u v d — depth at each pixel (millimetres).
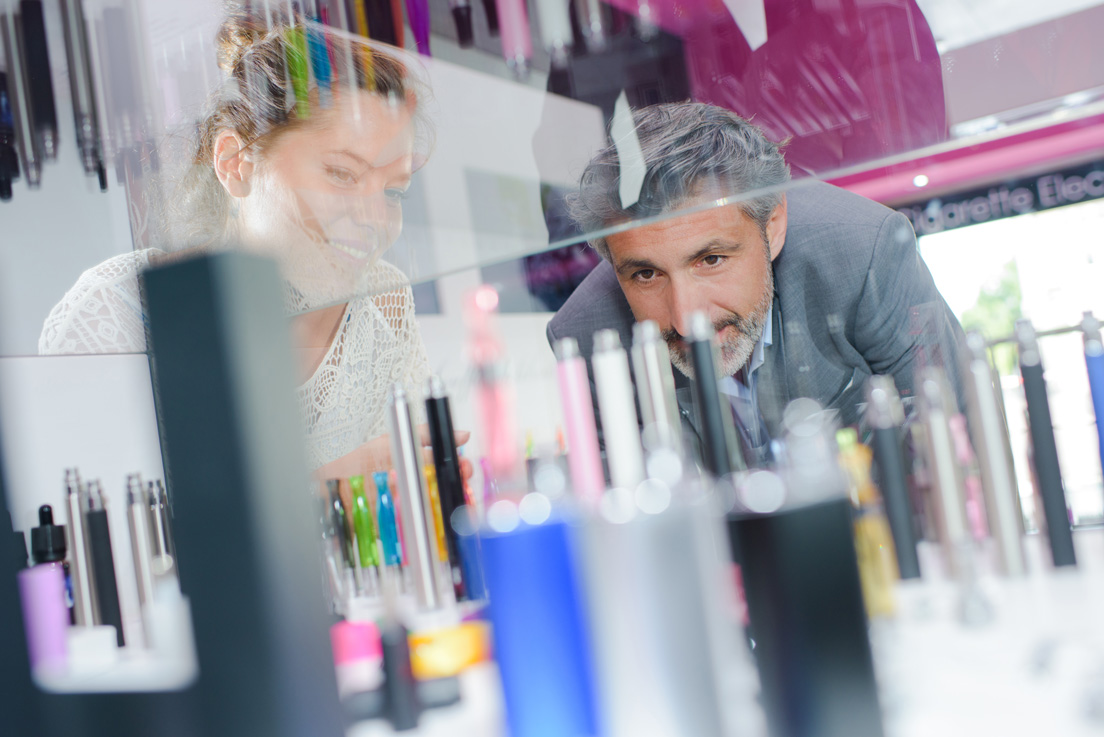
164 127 940
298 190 872
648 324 670
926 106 648
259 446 404
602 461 1007
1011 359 688
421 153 807
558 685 414
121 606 844
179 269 414
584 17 725
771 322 1208
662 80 738
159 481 890
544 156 768
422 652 548
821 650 414
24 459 1319
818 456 455
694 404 1148
